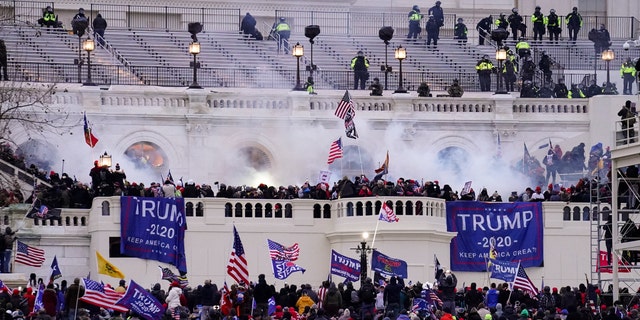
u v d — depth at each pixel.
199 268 106.06
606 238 103.50
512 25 145.38
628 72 132.12
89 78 120.88
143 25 146.75
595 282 109.19
